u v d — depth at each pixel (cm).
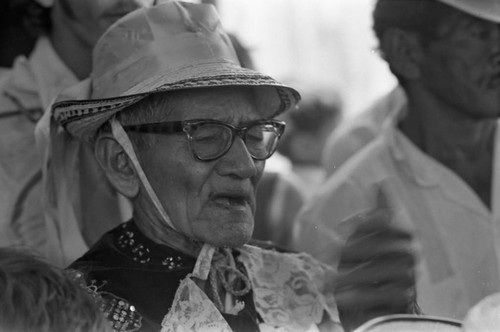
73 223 290
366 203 348
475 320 248
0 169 315
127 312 248
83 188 294
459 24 339
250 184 254
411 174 353
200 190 251
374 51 363
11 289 197
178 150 251
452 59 343
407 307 267
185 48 259
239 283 266
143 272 255
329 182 358
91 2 305
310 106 489
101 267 256
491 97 343
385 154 355
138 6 303
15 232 310
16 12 331
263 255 277
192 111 251
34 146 318
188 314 250
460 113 349
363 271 267
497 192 354
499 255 347
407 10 345
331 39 512
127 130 257
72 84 319
